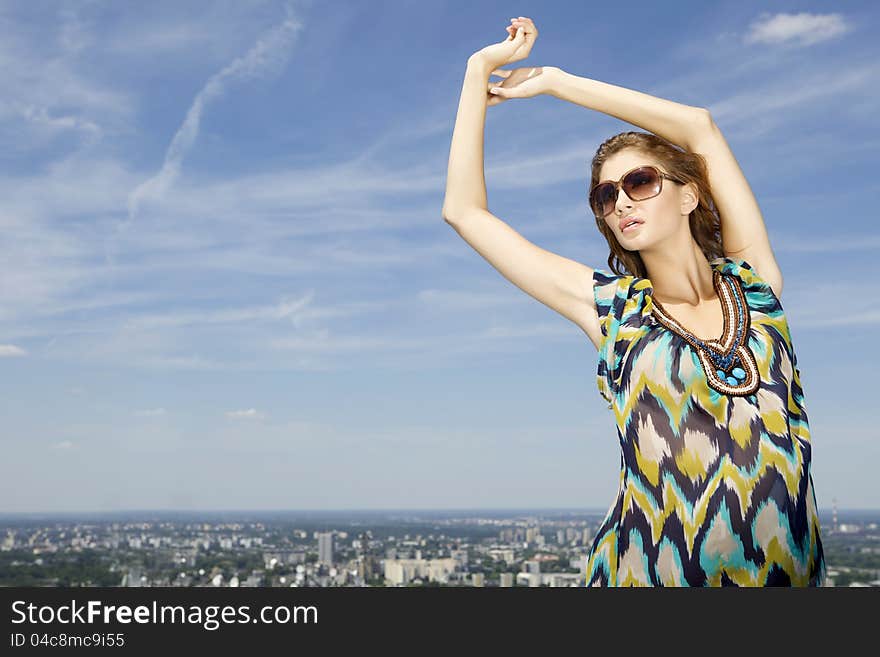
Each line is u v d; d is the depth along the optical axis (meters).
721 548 1.51
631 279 1.73
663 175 1.69
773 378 1.58
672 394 1.58
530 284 1.85
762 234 1.81
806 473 1.56
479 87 1.93
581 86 1.91
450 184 1.93
